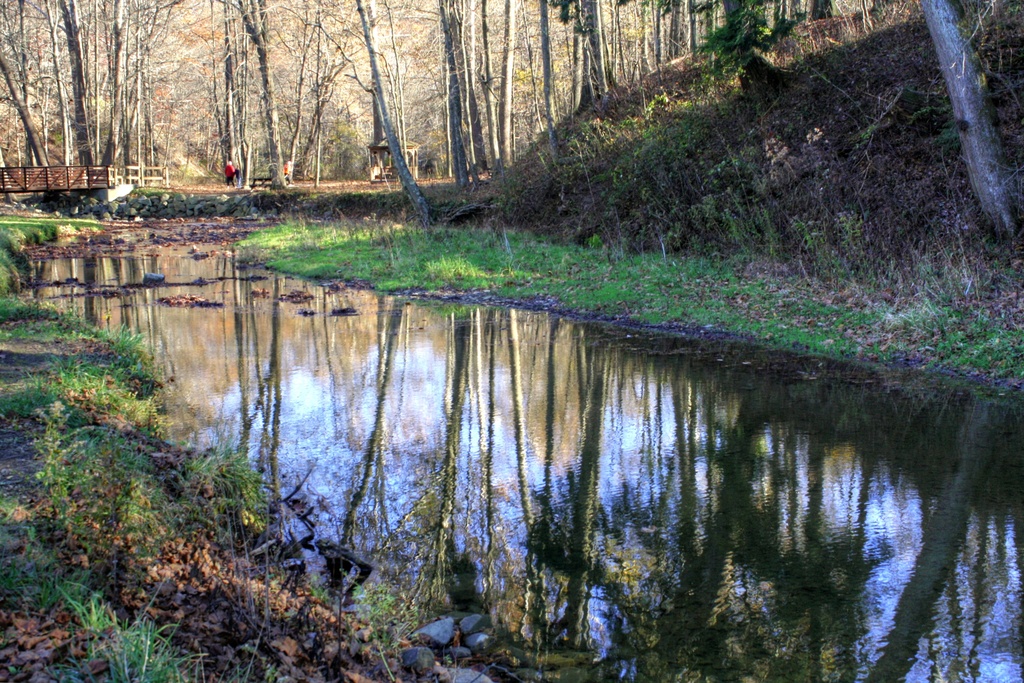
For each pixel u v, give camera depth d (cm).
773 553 603
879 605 528
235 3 4038
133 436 712
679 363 1198
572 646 485
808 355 1238
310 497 700
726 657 470
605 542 624
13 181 3600
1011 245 1416
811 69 2214
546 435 882
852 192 1777
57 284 1911
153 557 488
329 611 492
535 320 1553
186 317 1532
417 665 441
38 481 566
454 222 2842
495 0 4238
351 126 5622
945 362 1136
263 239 2794
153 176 4491
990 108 1469
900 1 2320
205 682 376
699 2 3225
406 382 1095
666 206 2177
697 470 775
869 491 718
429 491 724
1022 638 489
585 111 3019
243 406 963
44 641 383
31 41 4856
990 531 634
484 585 560
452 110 3328
